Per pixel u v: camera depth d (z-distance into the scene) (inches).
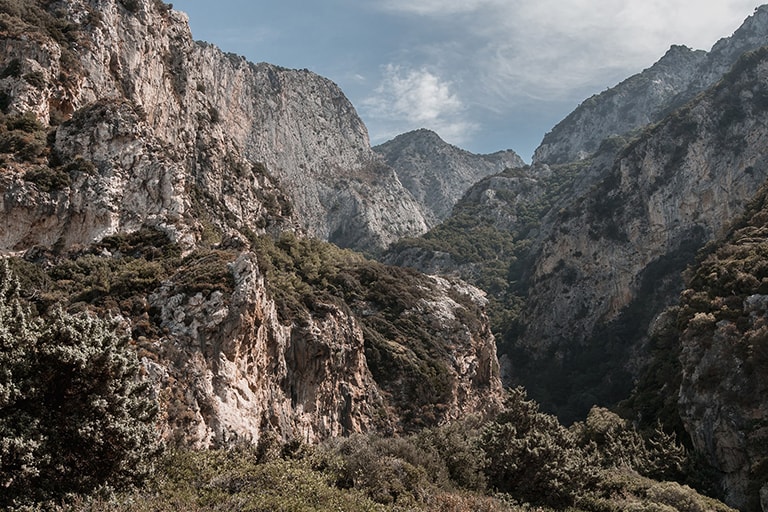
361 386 1921.8
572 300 4411.9
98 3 2281.0
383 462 808.3
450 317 2600.9
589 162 6609.3
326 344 1717.5
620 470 1285.7
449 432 1057.5
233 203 2746.1
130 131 1723.7
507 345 4616.1
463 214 6766.7
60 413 534.0
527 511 871.7
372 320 2383.1
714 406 1692.9
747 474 1517.0
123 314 1246.9
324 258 2832.2
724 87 4365.2
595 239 4498.0
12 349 518.9
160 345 1184.8
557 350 4252.0
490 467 979.9
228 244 1594.5
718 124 4185.5
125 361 558.6
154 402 601.3
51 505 484.7
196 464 674.2
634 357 3639.3
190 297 1304.1
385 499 733.9
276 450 810.8
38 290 1286.9
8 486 481.4
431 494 798.5
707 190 4018.2
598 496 1008.9
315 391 1657.2
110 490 526.0
